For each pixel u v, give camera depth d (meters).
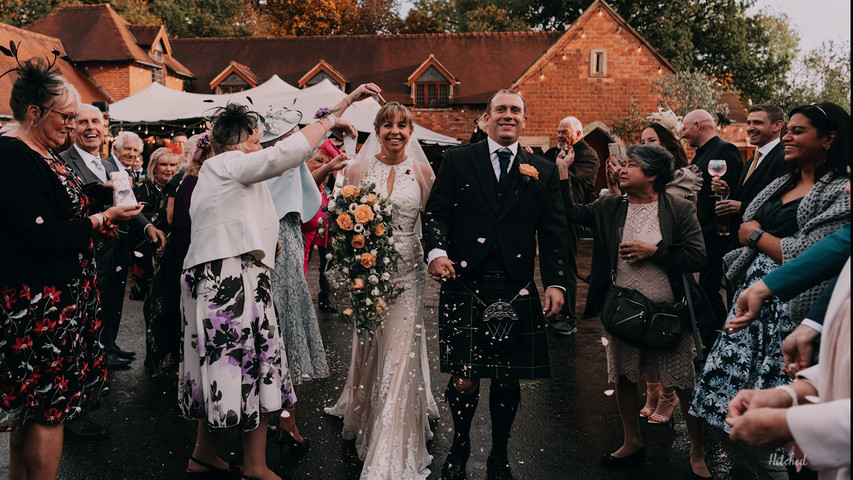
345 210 3.49
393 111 3.65
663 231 3.50
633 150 3.58
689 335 3.54
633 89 20.84
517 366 3.33
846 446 1.28
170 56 24.88
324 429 4.18
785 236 3.06
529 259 3.41
